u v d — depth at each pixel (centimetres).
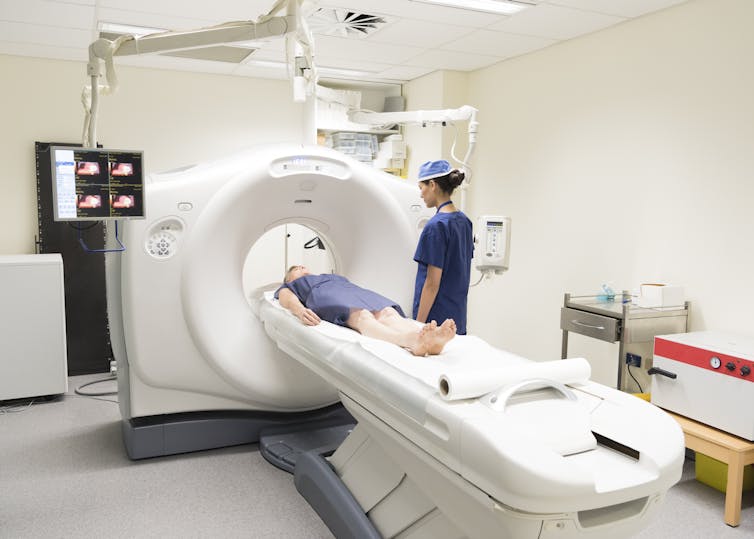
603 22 331
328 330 218
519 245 419
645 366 322
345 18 336
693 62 293
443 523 174
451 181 270
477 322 466
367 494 208
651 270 320
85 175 213
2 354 343
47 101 412
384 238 305
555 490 115
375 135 512
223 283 278
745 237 272
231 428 290
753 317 270
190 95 455
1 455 284
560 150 380
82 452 288
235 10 313
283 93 485
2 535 215
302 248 501
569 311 314
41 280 348
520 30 349
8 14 317
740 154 273
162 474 264
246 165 275
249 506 237
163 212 262
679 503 246
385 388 162
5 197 407
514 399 146
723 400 238
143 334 264
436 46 388
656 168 315
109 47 227
